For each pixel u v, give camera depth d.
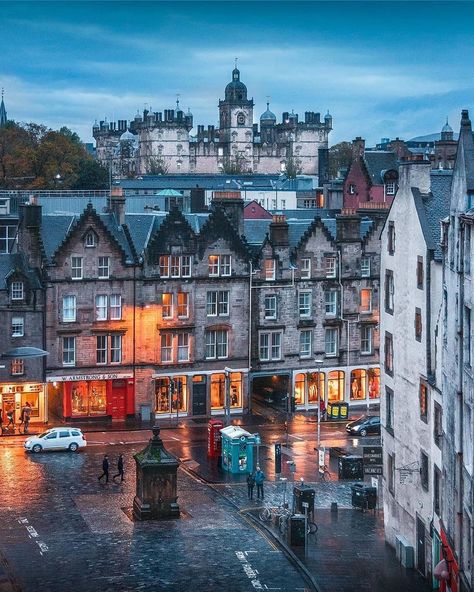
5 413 102.94
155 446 72.69
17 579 59.28
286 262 112.06
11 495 77.38
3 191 154.38
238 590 58.16
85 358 105.38
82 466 87.00
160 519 72.00
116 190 109.81
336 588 59.06
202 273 108.75
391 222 71.38
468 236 52.78
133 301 106.56
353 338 114.69
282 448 95.12
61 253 104.12
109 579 59.44
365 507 76.00
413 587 60.03
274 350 112.06
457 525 54.25
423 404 63.78
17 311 102.75
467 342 53.19
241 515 73.44
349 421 107.25
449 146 164.12
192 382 108.88
